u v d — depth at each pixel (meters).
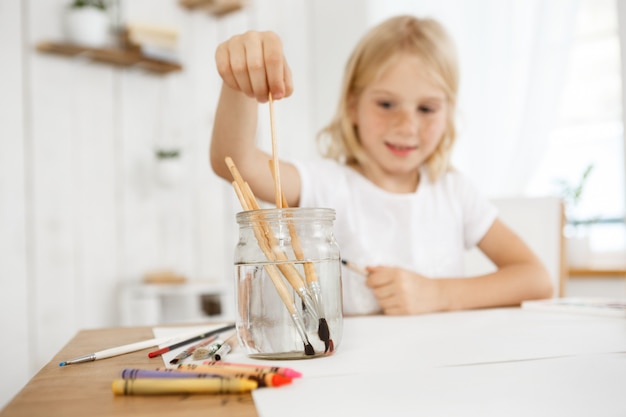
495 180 2.08
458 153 2.15
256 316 0.44
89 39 1.93
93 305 2.02
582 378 0.37
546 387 0.35
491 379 0.37
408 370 0.40
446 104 1.07
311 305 0.44
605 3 1.98
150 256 2.17
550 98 1.95
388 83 1.01
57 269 1.94
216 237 2.36
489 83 2.10
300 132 2.68
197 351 0.46
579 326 0.60
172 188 2.24
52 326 1.93
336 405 0.31
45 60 1.93
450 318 0.71
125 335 0.64
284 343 0.43
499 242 1.07
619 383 0.36
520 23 2.05
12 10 1.87
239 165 0.81
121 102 2.11
